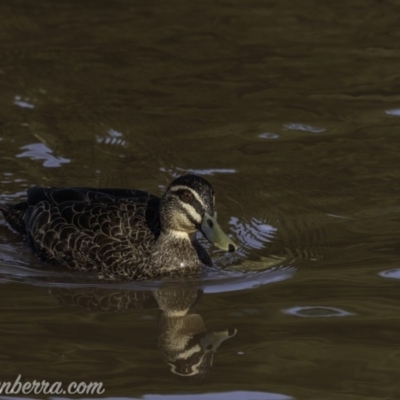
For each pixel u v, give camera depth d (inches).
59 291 553.3
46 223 603.8
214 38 933.8
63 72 852.6
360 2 1021.2
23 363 462.3
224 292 552.1
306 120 778.8
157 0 1021.8
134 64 874.1
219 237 560.4
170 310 526.9
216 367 459.5
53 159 711.1
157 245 584.7
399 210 645.3
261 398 431.5
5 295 544.4
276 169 701.9
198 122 773.3
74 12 981.2
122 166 704.4
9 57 877.8
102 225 593.3
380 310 517.3
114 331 498.3
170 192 581.6
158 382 445.1
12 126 756.6
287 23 971.3
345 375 450.3
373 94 826.8
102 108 790.5
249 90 831.7
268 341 484.4
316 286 551.2
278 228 628.1
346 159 716.0
